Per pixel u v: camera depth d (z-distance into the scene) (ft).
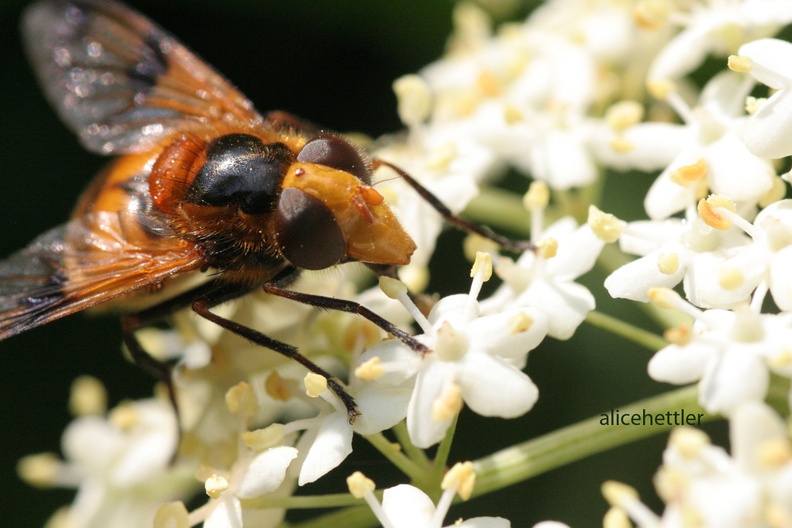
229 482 0.31
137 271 0.31
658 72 0.33
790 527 0.28
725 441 0.33
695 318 0.30
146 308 0.33
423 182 0.33
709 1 0.34
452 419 0.30
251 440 0.31
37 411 0.37
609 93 0.36
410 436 0.30
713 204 0.30
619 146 0.33
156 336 0.35
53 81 0.34
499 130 0.35
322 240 0.30
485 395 0.30
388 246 0.30
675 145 0.33
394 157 0.35
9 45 0.38
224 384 0.33
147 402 0.35
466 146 0.35
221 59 0.38
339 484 0.33
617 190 0.36
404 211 0.33
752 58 0.31
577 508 0.35
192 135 0.32
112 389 0.37
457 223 0.32
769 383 0.30
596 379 0.35
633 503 0.29
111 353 0.37
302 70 0.38
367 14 0.38
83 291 0.31
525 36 0.37
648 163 0.33
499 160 0.35
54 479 0.35
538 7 0.38
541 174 0.34
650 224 0.31
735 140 0.31
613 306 0.36
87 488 0.35
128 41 0.34
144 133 0.34
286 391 0.32
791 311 0.30
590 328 0.35
